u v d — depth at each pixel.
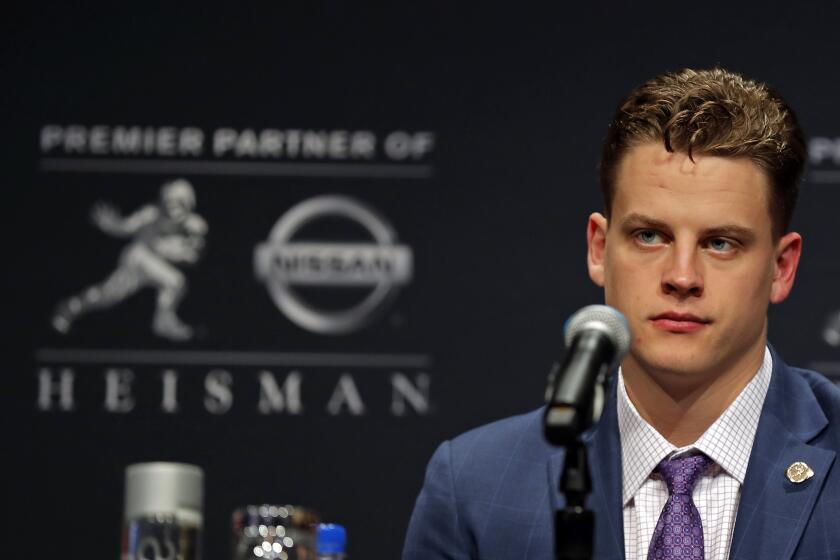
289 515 6.36
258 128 13.01
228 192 12.93
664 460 6.27
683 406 6.24
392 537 12.63
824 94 12.90
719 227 5.89
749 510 6.15
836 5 13.01
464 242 12.87
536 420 7.01
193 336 12.79
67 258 12.85
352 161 12.97
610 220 6.19
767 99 6.24
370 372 12.74
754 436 6.32
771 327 12.59
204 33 13.12
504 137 12.98
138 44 13.10
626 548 6.27
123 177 12.95
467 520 6.76
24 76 13.03
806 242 12.66
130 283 12.84
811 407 6.48
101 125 12.99
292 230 12.89
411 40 13.11
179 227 12.89
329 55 13.09
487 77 13.06
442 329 12.78
